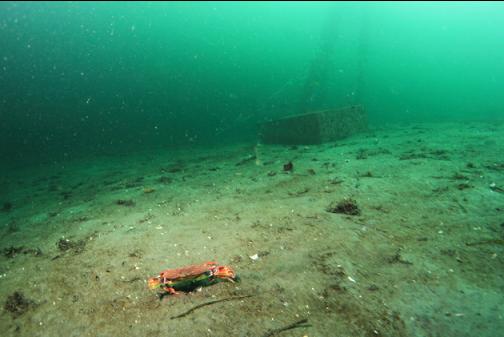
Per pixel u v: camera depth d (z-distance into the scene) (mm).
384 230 4109
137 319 2887
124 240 4500
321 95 22422
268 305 2924
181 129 22234
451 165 6230
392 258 3512
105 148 17688
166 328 2742
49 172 11828
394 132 11984
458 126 11734
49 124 19500
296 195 5668
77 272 3781
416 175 5867
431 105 23703
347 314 2779
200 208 5512
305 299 2982
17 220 6230
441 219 4211
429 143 8773
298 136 11602
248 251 3877
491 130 9789
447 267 3270
